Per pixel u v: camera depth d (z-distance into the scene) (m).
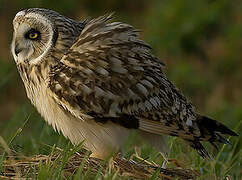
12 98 27.17
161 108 13.94
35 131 18.41
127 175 12.95
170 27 29.23
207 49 29.14
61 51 14.06
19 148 15.80
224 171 14.94
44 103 14.03
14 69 27.39
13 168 12.95
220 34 29.39
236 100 26.92
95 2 31.88
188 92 27.31
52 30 14.10
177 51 28.89
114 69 13.70
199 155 15.00
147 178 13.16
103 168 13.00
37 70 14.07
